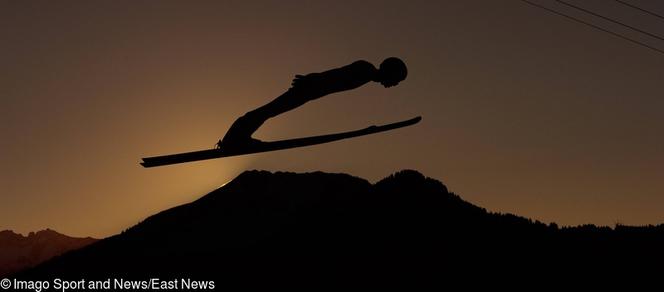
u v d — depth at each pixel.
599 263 69.88
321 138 8.19
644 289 57.53
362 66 7.53
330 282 69.19
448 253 76.38
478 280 65.62
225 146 7.75
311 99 7.55
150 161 7.68
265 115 7.60
